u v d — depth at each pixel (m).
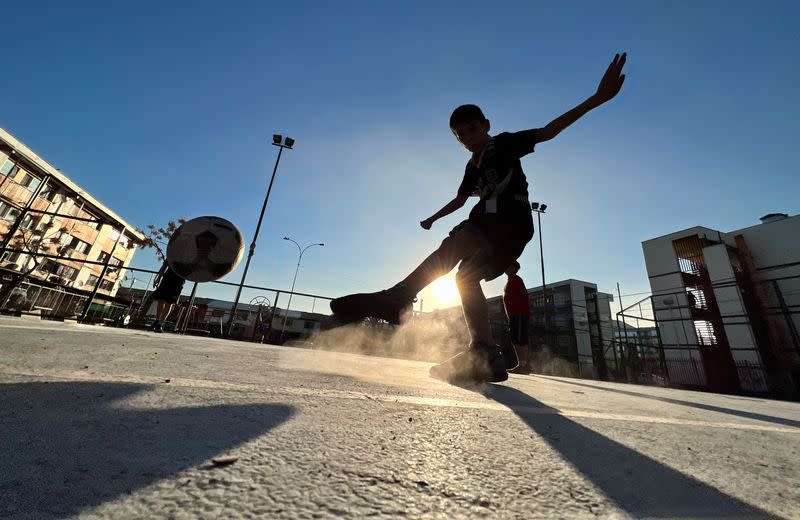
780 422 1.56
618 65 1.55
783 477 0.68
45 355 1.11
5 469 0.37
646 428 1.04
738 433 1.13
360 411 0.84
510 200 1.60
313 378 1.28
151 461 0.44
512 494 0.47
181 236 2.68
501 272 1.73
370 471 0.49
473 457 0.61
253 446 0.53
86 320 5.96
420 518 0.37
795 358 14.38
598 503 0.46
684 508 0.47
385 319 1.51
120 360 1.18
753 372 14.66
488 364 1.72
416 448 0.62
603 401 1.67
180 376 1.00
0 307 6.94
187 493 0.37
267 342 8.17
